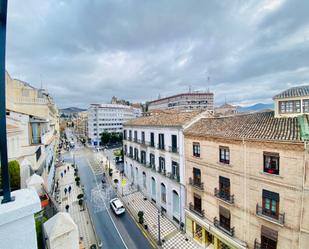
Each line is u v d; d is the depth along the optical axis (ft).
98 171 148.77
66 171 148.25
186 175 64.54
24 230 8.04
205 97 269.23
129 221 75.87
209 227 55.26
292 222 37.76
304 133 36.47
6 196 8.33
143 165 93.45
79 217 79.25
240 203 47.11
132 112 351.87
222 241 51.93
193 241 62.08
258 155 42.93
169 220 74.38
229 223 50.44
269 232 41.37
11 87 88.33
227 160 50.39
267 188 41.47
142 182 98.12
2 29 7.71
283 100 46.91
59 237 15.23
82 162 180.75
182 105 266.57
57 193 101.30
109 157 199.31
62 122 466.29
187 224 64.95
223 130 53.26
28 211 8.13
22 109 98.27
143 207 85.81
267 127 45.24
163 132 75.66
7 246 7.59
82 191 106.01
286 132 39.96
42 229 17.89
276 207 40.22
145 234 67.36
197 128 61.93
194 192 61.41
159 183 80.79
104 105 307.78
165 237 65.05
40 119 73.26
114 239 64.95
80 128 379.55
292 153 37.17
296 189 36.94
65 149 255.29
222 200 50.90
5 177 8.36
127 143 117.08
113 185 114.01
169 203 74.33
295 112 45.01
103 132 279.69
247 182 45.34
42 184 34.63
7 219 7.54
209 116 70.90
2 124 8.23
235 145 47.62
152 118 95.81
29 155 58.39
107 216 79.87
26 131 61.11
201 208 59.26
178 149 66.54
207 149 55.88
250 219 45.11
